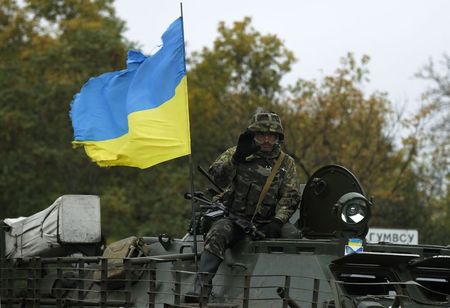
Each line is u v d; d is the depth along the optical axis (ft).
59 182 213.87
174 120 83.10
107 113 87.97
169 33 84.48
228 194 80.38
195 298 75.41
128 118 84.07
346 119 198.59
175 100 83.30
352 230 74.08
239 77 222.89
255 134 80.02
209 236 77.30
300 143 196.54
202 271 76.69
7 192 210.79
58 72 212.23
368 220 74.59
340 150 196.03
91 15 222.48
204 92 217.56
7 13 226.58
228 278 76.89
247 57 222.89
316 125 197.88
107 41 210.59
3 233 98.94
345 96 199.93
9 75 211.82
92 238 95.30
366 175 191.31
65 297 88.02
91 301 81.35
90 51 211.20
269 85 221.25
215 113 216.95
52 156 208.44
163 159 83.10
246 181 79.66
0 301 91.40
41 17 225.76
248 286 70.54
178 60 83.82
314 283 69.31
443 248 75.61
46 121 212.02
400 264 72.18
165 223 201.77
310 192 83.41
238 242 78.43
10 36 224.33
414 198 188.03
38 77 212.84
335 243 73.51
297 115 199.11
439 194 194.18
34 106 211.00
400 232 141.90
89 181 212.64
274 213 80.28
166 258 78.64
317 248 74.02
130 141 83.87
